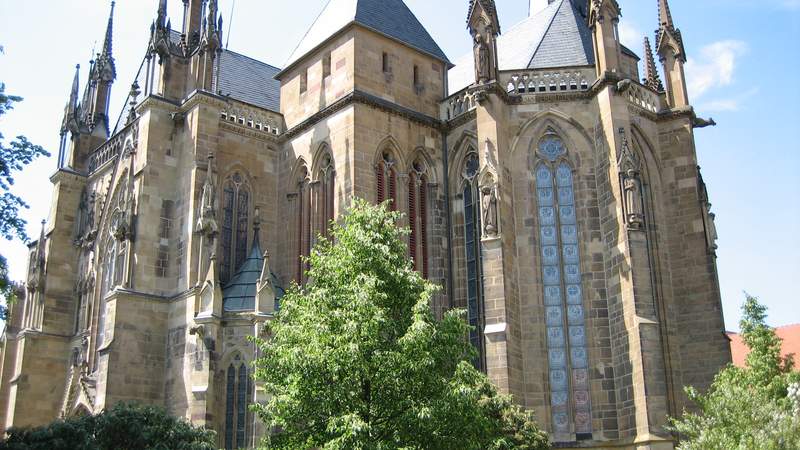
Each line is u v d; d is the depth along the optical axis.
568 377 56.72
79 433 46.66
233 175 66.38
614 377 55.78
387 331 38.56
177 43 74.31
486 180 58.28
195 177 62.16
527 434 45.88
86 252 75.25
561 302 58.25
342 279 40.25
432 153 66.06
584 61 65.50
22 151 45.09
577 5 73.50
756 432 39.91
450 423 37.28
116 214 70.56
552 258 59.25
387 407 37.56
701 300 60.00
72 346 74.00
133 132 68.25
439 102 69.19
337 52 66.44
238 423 54.03
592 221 59.16
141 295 59.91
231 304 57.72
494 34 62.53
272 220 67.62
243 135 67.50
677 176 63.06
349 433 34.81
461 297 62.72
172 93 66.56
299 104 69.44
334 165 63.12
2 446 45.47
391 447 35.53
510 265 57.50
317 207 64.25
